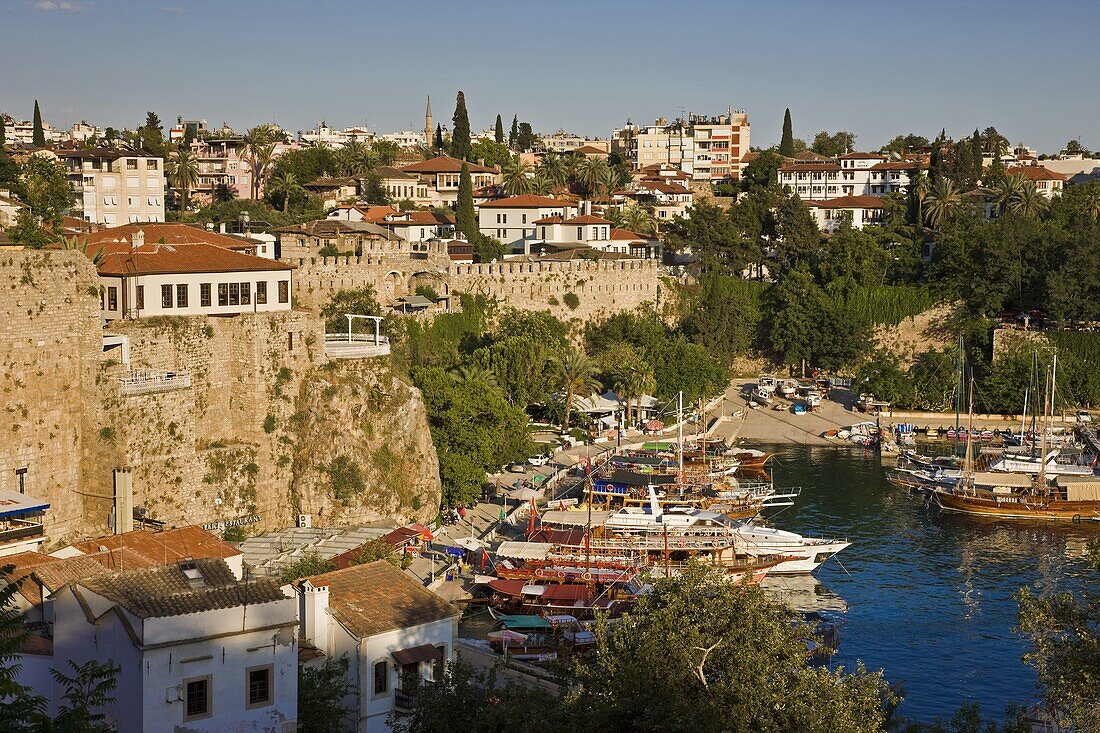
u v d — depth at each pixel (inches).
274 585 2672.2
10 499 3769.7
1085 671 2544.3
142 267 4975.4
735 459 7234.3
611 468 6727.4
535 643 4168.3
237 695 2529.5
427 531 5024.6
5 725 1857.8
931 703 3969.0
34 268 4301.2
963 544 5836.6
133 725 2450.8
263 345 5032.0
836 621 4594.0
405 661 2903.5
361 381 5260.8
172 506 4682.6
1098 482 6510.8
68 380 4426.7
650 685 2453.2
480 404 6240.2
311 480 5068.9
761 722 2412.6
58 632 2628.0
